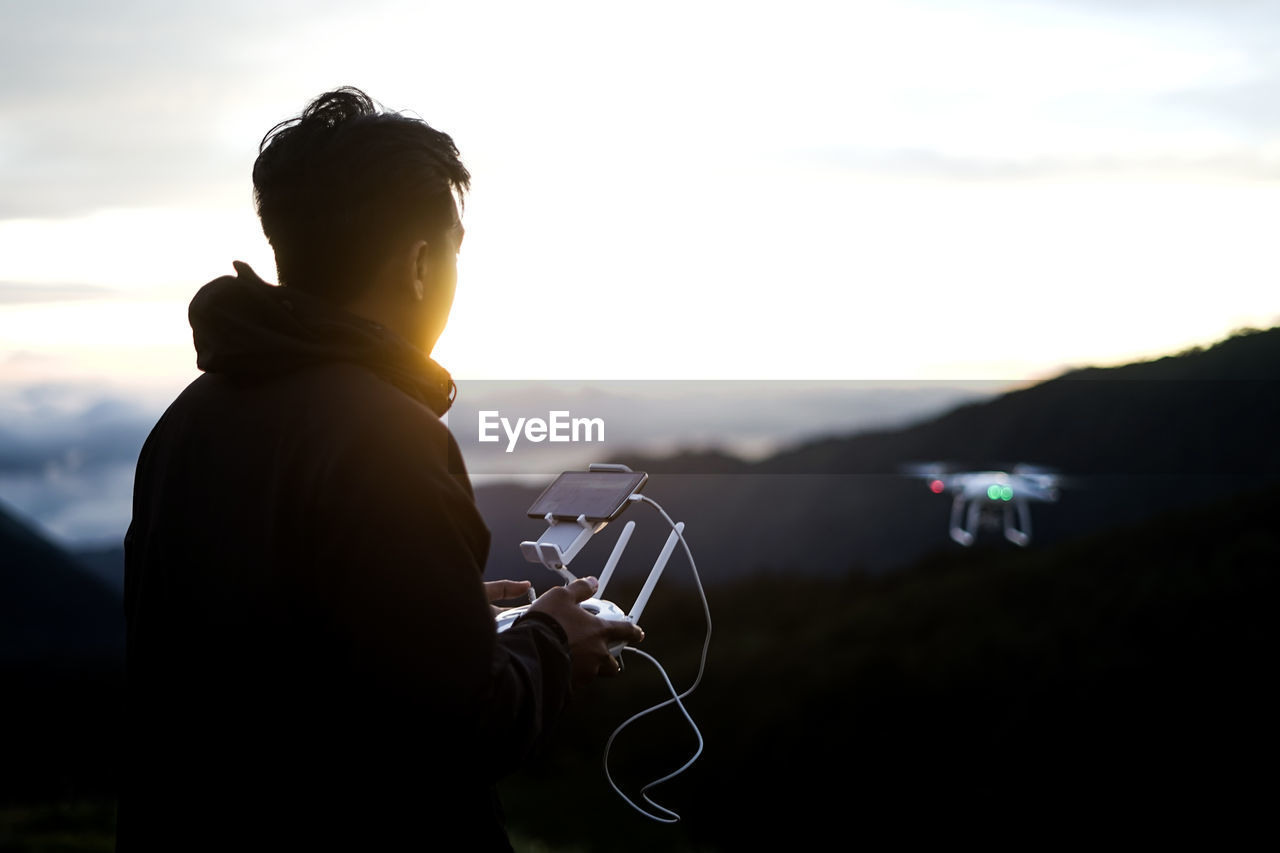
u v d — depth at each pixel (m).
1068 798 19.86
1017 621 26.61
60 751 21.23
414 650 0.88
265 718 0.94
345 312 1.04
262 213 1.09
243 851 0.94
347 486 0.91
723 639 31.23
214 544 0.98
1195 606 23.47
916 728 23.11
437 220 1.10
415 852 0.97
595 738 25.55
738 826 21.34
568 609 1.14
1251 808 18.77
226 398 1.04
